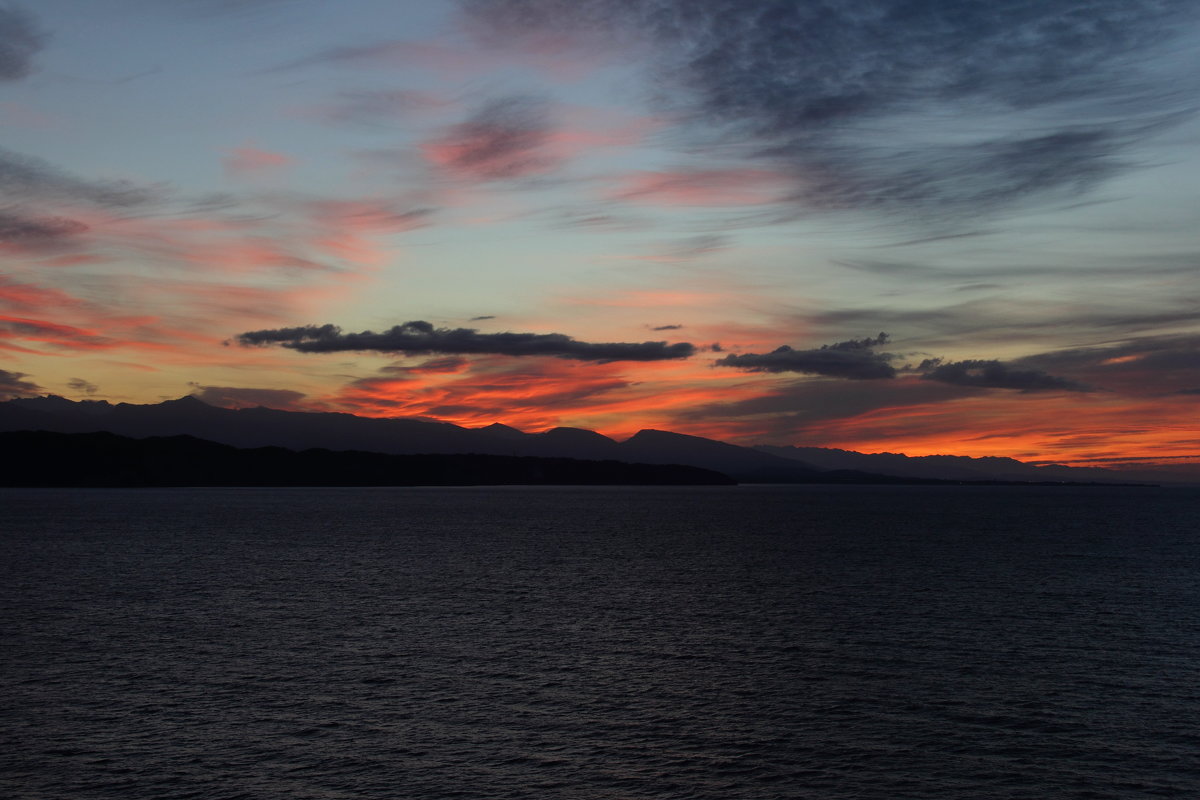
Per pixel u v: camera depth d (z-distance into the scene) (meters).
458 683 36.09
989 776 26.55
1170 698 33.97
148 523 138.12
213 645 42.69
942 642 43.50
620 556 86.00
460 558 83.94
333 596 58.25
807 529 129.75
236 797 24.89
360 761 27.58
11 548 91.50
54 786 25.48
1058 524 143.50
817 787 25.75
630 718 31.73
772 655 40.81
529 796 25.09
